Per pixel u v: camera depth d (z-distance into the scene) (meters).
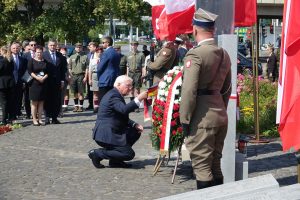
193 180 9.73
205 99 7.28
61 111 19.50
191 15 10.80
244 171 8.72
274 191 4.11
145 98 10.48
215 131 7.31
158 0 11.62
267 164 10.95
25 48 20.39
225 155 8.54
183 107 7.21
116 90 10.74
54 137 14.64
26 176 10.11
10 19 34.25
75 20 33.56
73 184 9.50
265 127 14.69
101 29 34.81
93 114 20.36
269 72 29.44
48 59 17.19
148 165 10.97
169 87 9.46
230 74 7.59
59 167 10.88
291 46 6.86
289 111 6.87
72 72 21.39
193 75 7.14
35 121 17.09
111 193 8.88
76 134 15.17
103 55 15.13
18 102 18.92
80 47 21.50
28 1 33.69
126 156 10.62
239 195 4.30
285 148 6.92
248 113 15.45
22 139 14.34
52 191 9.05
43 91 16.98
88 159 11.67
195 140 7.32
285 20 6.96
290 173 10.15
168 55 11.55
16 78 18.44
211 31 7.33
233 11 8.64
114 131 10.66
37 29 33.03
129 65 23.42
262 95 18.19
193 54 7.20
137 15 33.59
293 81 6.88
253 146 13.05
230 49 8.41
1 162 11.39
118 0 32.56
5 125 16.66
